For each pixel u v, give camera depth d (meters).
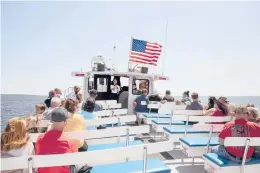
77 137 3.16
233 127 3.51
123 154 2.42
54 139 2.57
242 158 3.36
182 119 5.08
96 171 2.95
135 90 8.75
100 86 9.12
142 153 2.51
